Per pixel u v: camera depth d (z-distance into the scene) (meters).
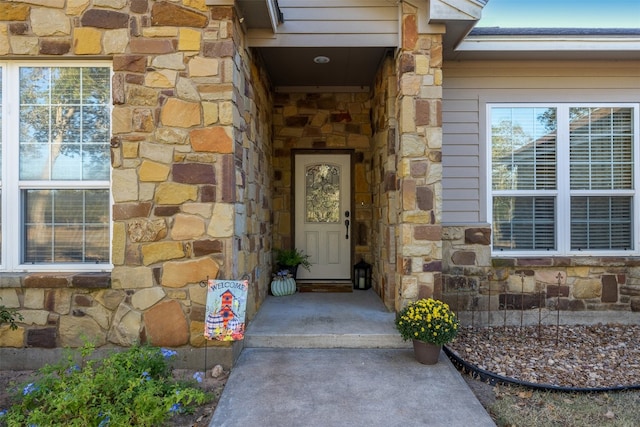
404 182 3.66
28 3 3.22
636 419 2.50
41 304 3.22
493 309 4.50
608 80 4.68
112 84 3.22
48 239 3.36
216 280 3.11
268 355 3.38
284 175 5.61
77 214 3.36
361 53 4.22
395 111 4.12
